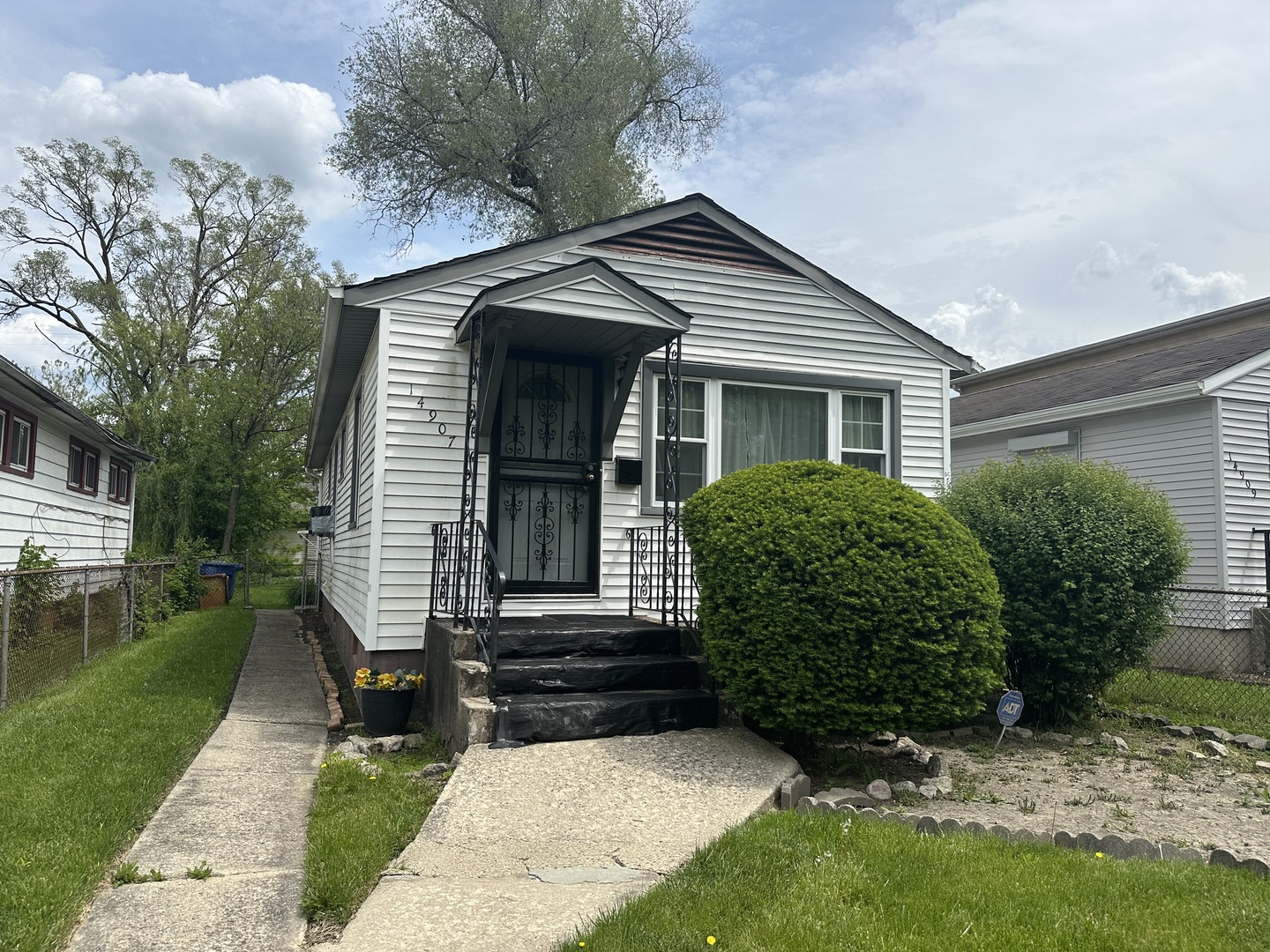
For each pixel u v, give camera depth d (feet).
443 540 25.20
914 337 32.50
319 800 16.46
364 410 30.27
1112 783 19.10
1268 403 40.83
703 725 21.08
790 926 10.82
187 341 95.71
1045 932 10.88
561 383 28.22
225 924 11.41
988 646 18.62
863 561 18.08
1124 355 59.06
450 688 21.15
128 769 17.74
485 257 26.99
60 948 10.66
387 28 74.84
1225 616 38.47
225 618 55.01
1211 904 11.80
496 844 13.92
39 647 27.66
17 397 33.78
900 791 17.88
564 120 74.38
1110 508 24.06
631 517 28.32
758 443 30.37
